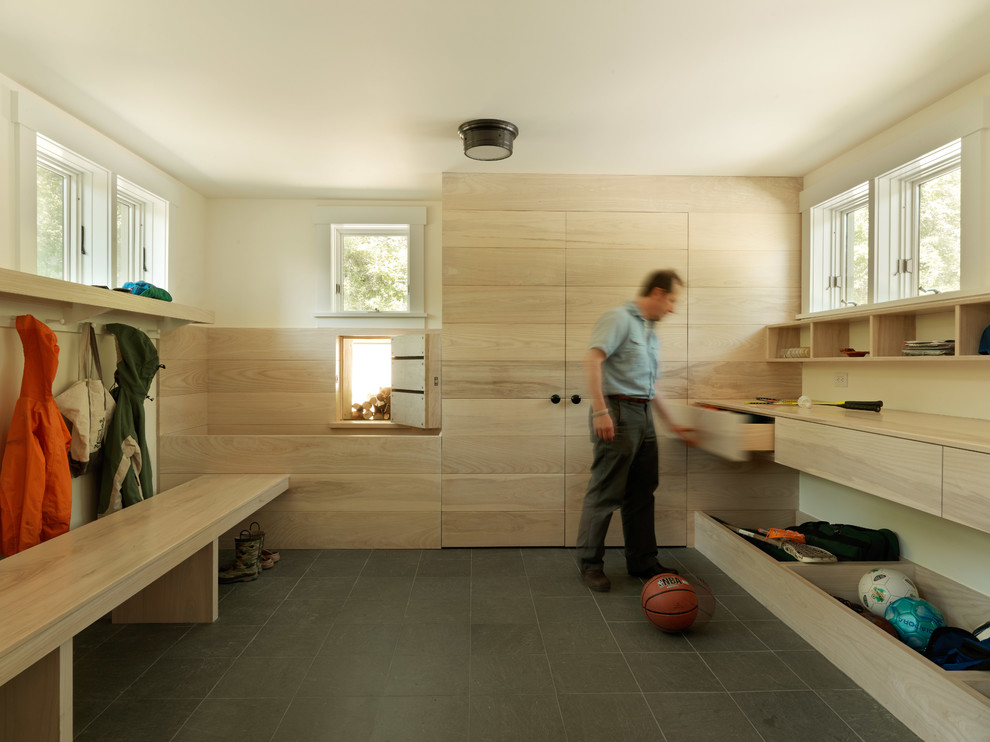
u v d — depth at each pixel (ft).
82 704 6.42
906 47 7.17
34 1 6.30
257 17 6.63
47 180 9.61
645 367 9.66
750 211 12.25
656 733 5.96
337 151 10.94
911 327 9.11
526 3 6.35
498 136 9.47
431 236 14.39
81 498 9.64
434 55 7.48
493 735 5.93
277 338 14.05
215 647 7.75
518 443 12.05
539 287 12.10
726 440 9.70
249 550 10.20
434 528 12.02
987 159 7.60
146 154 11.08
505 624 8.46
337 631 8.23
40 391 8.02
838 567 8.81
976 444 5.55
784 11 6.46
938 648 6.64
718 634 8.15
